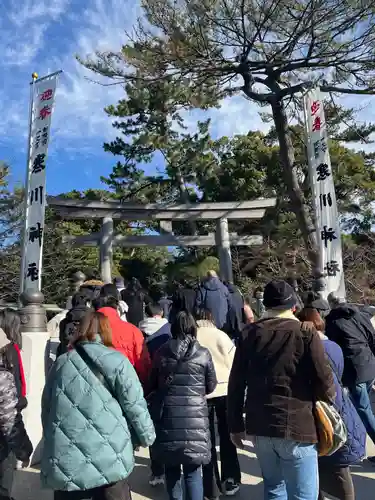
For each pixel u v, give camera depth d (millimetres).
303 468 2531
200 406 3189
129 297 6691
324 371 2529
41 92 9258
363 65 11273
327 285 9922
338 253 9992
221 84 12695
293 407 2535
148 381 3324
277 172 17891
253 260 17047
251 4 11008
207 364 3271
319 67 11805
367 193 18016
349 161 18344
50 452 2443
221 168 19219
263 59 12094
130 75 12141
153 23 11617
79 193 22609
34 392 4738
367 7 10109
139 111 16578
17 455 3018
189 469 3209
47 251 15453
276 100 12266
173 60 11680
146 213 13492
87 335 2645
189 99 12797
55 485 2400
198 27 11156
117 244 13242
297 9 10820
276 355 2607
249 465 4508
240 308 5004
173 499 3295
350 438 3027
